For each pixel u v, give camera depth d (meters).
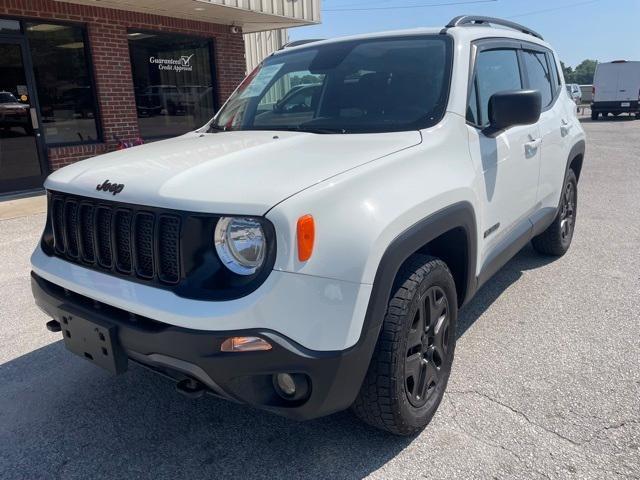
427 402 2.74
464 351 3.52
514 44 4.04
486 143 3.21
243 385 2.11
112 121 10.12
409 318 2.44
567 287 4.54
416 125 2.94
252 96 3.78
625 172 10.38
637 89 25.27
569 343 3.58
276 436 2.77
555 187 4.59
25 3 8.69
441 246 3.00
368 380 2.43
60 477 2.52
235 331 2.00
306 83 3.53
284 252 2.01
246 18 11.49
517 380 3.15
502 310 4.13
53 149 9.38
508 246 3.65
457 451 2.57
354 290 2.15
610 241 5.82
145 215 2.25
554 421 2.76
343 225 2.15
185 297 2.10
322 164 2.35
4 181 8.95
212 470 2.54
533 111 2.94
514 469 2.44
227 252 2.08
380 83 3.26
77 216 2.55
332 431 2.78
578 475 2.38
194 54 11.79
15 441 2.79
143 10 10.11
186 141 3.10
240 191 2.10
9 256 5.84
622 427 2.70
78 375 3.42
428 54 3.29
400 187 2.42
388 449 2.62
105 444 2.75
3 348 3.78
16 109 8.95
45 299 2.68
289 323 2.04
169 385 3.29
